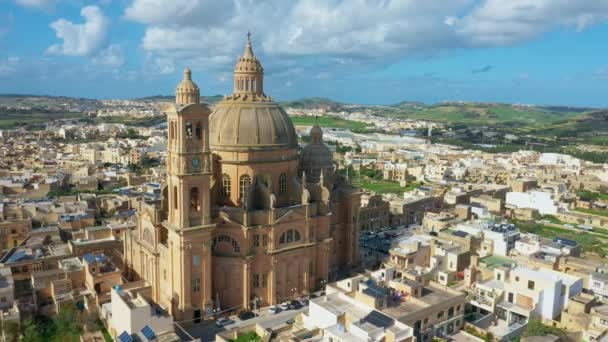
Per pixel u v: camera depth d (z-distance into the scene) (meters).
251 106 119.50
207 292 107.69
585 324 102.19
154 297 114.62
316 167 135.62
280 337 93.31
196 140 102.44
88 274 116.94
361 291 96.81
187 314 104.94
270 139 118.25
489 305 110.81
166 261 109.25
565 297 111.12
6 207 170.38
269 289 114.81
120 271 118.00
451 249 136.25
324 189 124.25
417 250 137.25
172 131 104.00
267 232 113.06
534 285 109.44
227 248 112.00
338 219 139.50
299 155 140.38
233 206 117.44
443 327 96.62
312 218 120.50
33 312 107.38
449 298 98.69
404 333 81.50
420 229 189.50
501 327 105.25
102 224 174.50
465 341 93.44
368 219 192.12
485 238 147.50
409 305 95.12
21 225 157.38
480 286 115.81
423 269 122.31
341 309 91.94
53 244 147.25
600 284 117.00
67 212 177.50
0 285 108.31
